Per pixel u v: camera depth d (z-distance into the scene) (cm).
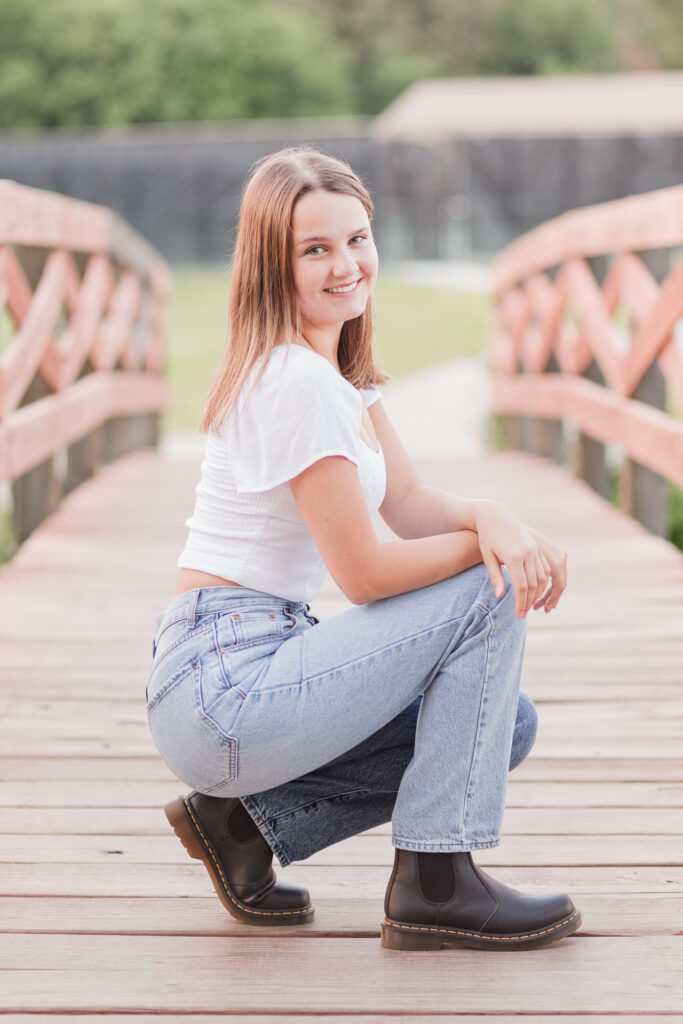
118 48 5353
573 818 344
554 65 6378
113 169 3444
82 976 264
